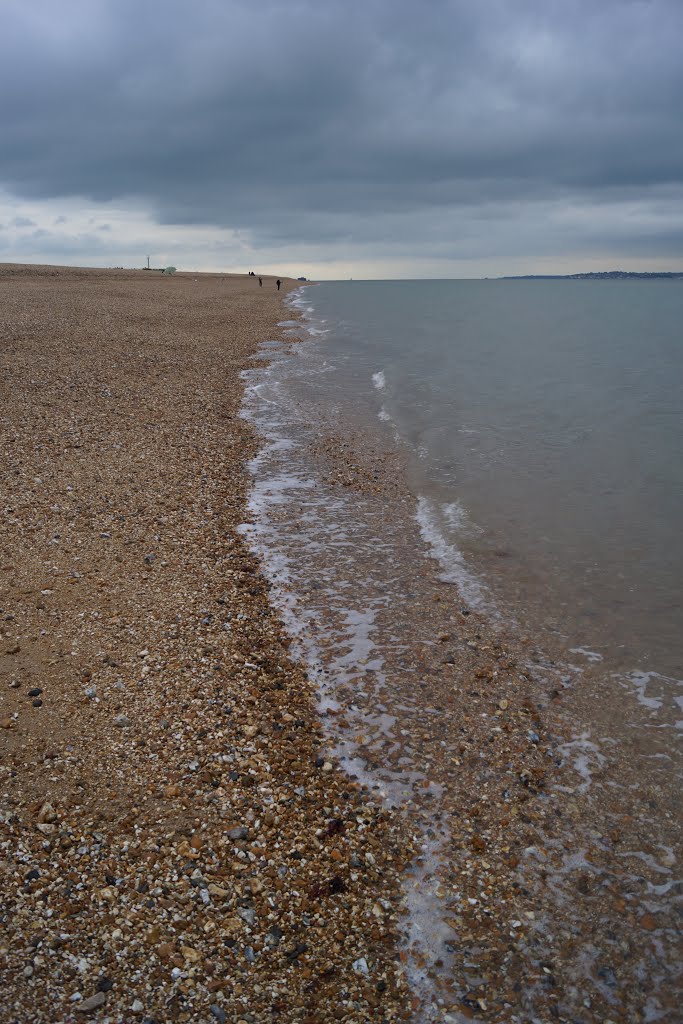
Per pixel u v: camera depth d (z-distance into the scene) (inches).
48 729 217.2
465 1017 141.2
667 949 157.4
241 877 171.8
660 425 635.5
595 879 175.5
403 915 165.2
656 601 313.3
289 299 2593.5
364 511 429.1
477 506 434.6
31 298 1545.3
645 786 205.9
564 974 151.6
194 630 280.7
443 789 205.6
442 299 3526.1
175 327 1241.4
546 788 205.6
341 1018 138.8
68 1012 134.0
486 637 286.7
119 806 189.9
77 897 161.6
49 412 592.4
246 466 511.5
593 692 250.1
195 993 141.2
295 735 225.9
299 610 307.9
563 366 1013.2
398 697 248.1
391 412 689.6
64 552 341.7
